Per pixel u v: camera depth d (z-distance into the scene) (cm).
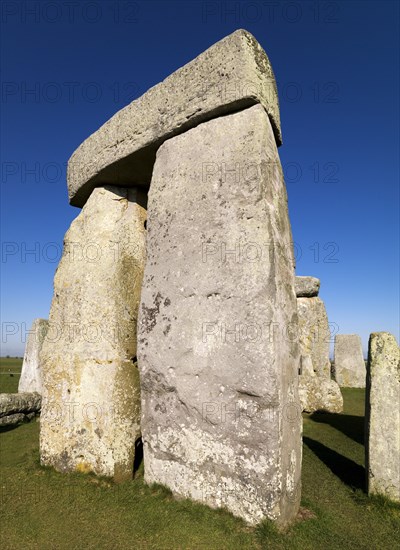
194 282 359
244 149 353
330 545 284
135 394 420
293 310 354
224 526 296
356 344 1332
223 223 351
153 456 370
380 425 366
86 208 505
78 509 332
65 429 429
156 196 409
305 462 473
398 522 323
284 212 368
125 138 455
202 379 340
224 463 319
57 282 496
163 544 279
